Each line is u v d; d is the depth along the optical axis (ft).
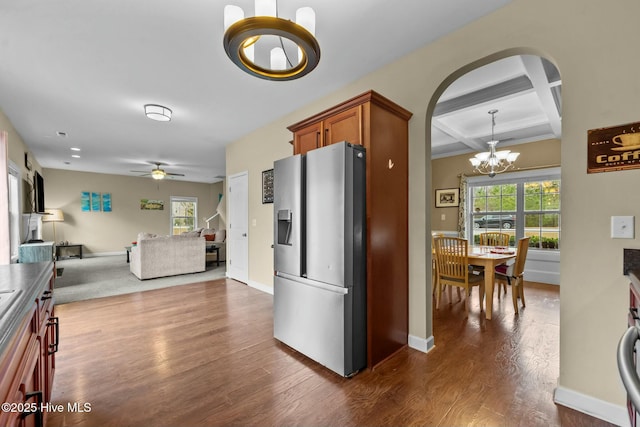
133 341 8.16
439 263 11.18
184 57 7.91
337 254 6.23
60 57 7.84
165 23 6.50
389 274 7.15
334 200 6.30
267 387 5.92
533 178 15.72
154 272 16.76
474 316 10.12
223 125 13.69
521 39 5.82
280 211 7.74
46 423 4.79
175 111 11.89
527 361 6.87
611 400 4.82
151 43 7.25
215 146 17.58
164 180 31.37
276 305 7.99
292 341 7.43
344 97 9.68
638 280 3.92
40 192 19.26
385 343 7.00
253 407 5.30
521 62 8.15
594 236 4.98
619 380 4.75
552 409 5.16
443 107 11.43
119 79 9.12
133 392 5.76
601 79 4.91
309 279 6.97
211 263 22.79
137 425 4.86
